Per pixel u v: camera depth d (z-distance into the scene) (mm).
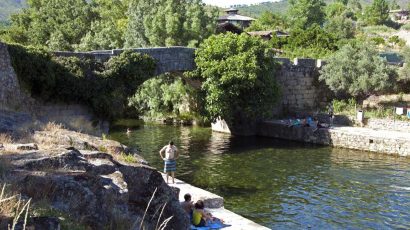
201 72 37969
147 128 46281
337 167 28844
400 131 36469
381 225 18469
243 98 39000
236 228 14938
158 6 55406
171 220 11281
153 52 35344
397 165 29297
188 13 52188
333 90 43625
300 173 27266
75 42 66438
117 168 10969
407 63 44750
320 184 24719
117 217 8523
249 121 42188
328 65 43062
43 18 74938
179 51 37281
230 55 38156
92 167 10352
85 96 29625
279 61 43531
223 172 27578
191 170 28109
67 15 75438
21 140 12930
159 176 11852
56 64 28172
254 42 39031
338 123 40531
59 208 7645
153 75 35312
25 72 25969
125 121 51594
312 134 38000
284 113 44094
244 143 37875
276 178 26109
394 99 44156
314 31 66438
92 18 77500
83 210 7996
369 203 21297
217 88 37469
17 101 23906
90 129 26953
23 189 7906
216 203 17547
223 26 70375
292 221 18891
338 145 36125
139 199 11188
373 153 33531
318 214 19797
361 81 40406
